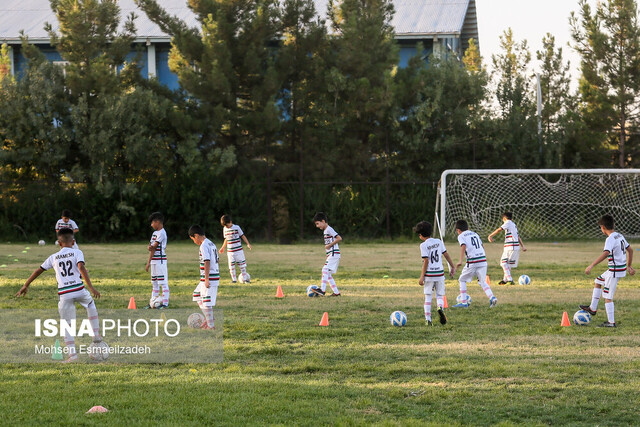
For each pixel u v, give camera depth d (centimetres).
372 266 3409
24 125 5216
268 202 5450
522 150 5694
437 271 1794
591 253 4072
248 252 4316
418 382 1252
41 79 5269
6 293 2311
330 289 2494
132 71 5575
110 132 5184
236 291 2425
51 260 1434
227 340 1602
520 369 1334
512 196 5472
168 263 3509
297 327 1758
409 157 5681
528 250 4300
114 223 5266
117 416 1038
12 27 6444
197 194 5338
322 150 5581
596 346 1544
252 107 5516
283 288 2514
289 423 1013
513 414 1074
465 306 2098
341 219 5494
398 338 1633
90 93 5366
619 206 5391
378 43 5547
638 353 1470
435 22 6266
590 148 5762
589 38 5716
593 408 1102
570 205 5403
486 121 5650
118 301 2164
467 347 1535
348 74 5619
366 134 5744
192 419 1027
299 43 5509
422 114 5472
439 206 5416
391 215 5522
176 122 5288
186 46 5284
